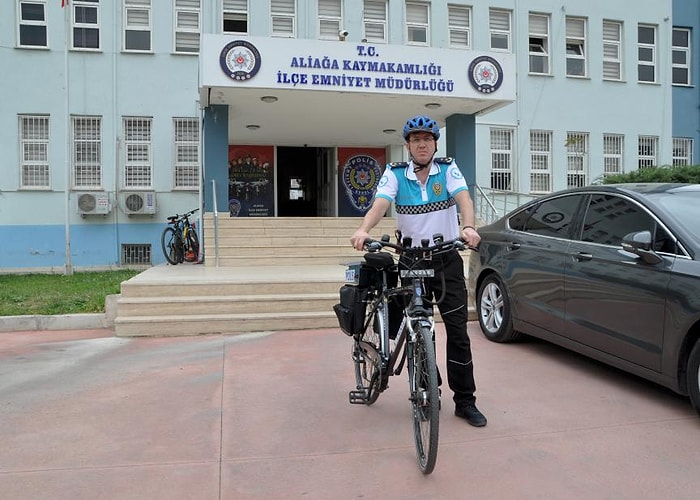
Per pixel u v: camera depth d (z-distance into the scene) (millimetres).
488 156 16344
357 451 3283
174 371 4938
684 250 3777
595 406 3971
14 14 14086
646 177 13695
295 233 11062
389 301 3605
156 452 3281
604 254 4379
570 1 16875
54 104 14227
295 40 10086
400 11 15648
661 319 3771
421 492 2807
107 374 4852
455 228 3682
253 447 3348
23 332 6672
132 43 14719
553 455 3203
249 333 6508
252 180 16281
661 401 4059
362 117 12609
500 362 5070
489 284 5910
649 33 17781
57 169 14234
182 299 6668
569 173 16984
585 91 17031
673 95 17844
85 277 11844
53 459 3189
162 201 14703
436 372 2871
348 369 4965
